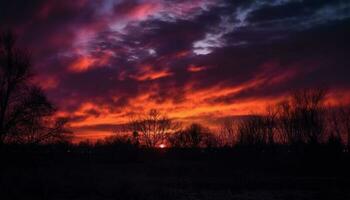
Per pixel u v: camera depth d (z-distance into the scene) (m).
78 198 36.03
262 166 68.19
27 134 47.31
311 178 53.41
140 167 67.62
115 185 40.06
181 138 102.56
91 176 44.78
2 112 46.31
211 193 41.88
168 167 66.12
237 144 80.00
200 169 64.81
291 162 67.00
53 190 38.31
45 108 47.75
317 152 65.00
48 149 50.72
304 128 71.81
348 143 68.00
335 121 70.56
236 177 53.53
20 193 36.34
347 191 42.72
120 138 90.75
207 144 94.62
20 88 47.31
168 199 37.75
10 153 46.88
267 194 41.62
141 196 37.41
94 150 83.19
